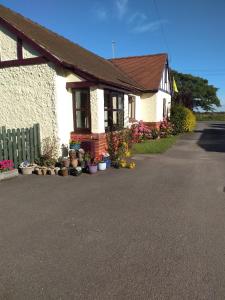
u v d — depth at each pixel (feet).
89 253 13.05
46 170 28.07
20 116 33.12
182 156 38.52
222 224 15.97
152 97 62.44
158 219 16.76
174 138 61.67
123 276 11.30
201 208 18.42
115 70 61.21
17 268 11.98
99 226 15.90
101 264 12.15
